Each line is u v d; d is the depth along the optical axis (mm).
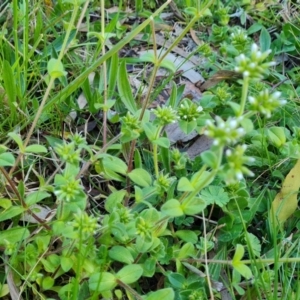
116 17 472
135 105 418
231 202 383
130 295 336
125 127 356
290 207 398
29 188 400
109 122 453
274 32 574
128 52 533
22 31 497
